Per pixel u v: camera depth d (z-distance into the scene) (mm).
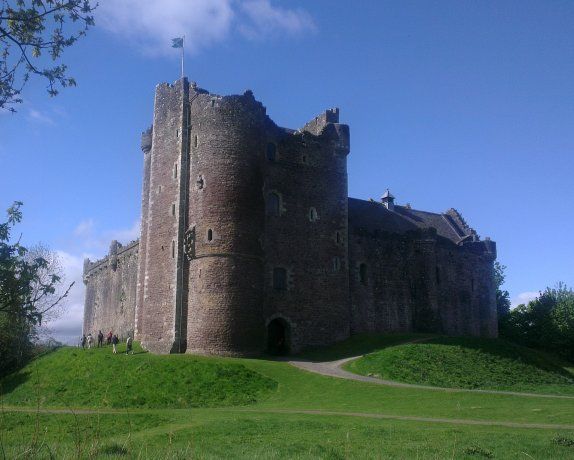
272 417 23938
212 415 25219
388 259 53062
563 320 61219
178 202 42594
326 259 47219
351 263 50594
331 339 45875
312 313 45500
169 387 32000
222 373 33438
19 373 37875
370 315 50469
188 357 36188
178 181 43062
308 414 24953
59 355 39406
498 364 39562
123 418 24984
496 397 28328
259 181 43062
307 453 15664
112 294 63219
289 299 44750
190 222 42031
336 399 29125
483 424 21766
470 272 59312
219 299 39688
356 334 48500
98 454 12219
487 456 15727
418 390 30375
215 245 40469
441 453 15734
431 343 41750
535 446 16984
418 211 64125
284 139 47594
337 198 49031
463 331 57000
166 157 44750
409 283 53812
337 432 19812
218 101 42969
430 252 55062
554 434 19250
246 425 21547
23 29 9875
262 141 44188
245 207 41625
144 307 43406
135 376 33531
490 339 44938
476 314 58531
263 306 42156
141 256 49406
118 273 62344
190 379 32781
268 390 32094
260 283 41656
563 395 31922
